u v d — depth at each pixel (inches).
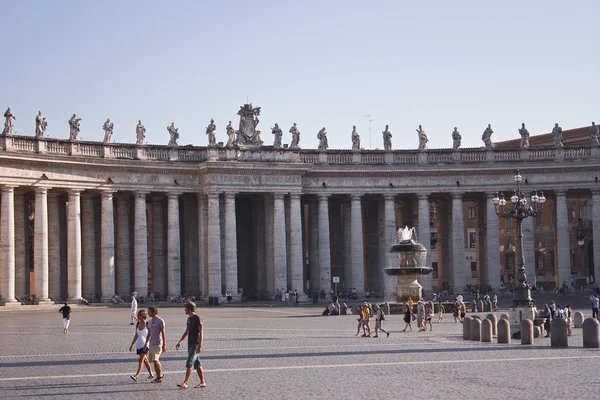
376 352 1487.5
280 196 3503.9
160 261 3577.8
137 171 3312.0
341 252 3941.9
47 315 2667.3
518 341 1731.1
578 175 3604.8
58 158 3068.4
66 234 3385.8
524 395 998.4
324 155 3609.7
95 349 1572.3
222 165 3398.1
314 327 2155.5
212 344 1667.1
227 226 3422.7
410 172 3617.1
